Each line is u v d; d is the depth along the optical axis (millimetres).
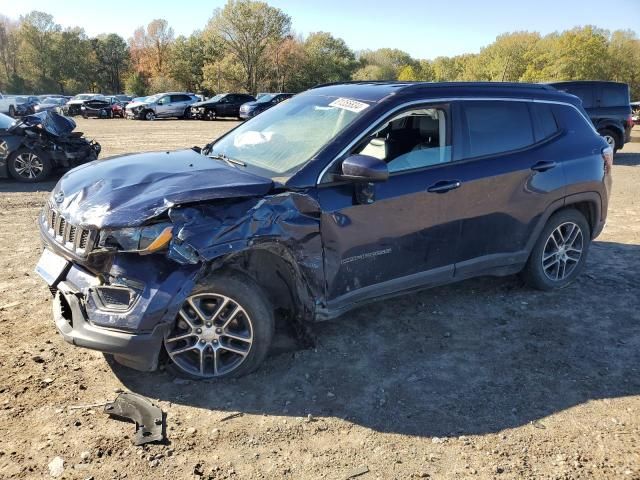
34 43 83812
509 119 4359
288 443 2818
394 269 3803
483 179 4066
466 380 3443
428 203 3811
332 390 3293
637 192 9719
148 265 2967
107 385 3254
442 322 4238
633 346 3918
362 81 4500
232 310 3258
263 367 3508
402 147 3820
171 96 34906
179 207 2977
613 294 4859
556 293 4852
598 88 13547
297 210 3270
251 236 3084
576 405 3197
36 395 3125
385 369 3547
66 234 3193
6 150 9961
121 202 3061
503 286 4965
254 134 4160
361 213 3520
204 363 3307
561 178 4527
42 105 40719
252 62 66375
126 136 20781
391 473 2625
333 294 3566
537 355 3771
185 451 2727
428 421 3027
